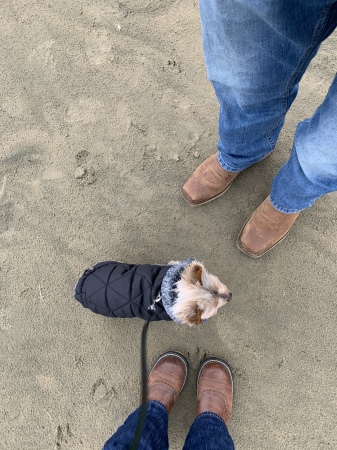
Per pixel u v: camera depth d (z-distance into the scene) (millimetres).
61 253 1111
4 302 1097
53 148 1150
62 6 1213
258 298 1069
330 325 1051
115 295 880
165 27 1190
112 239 1113
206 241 1099
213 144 1138
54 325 1088
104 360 1072
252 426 1034
